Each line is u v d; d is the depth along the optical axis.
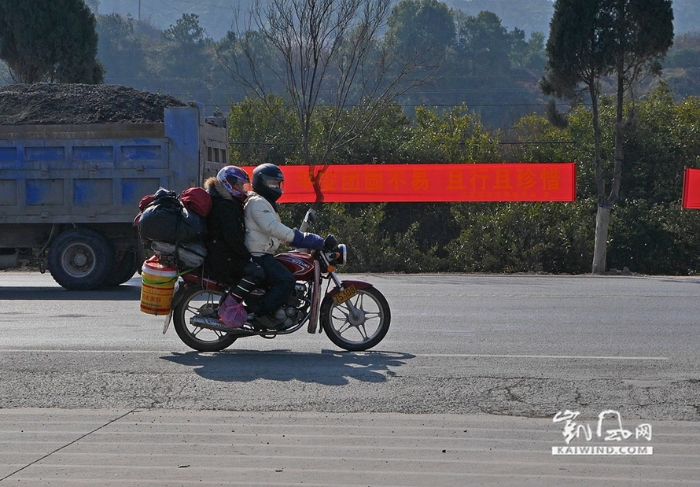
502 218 46.66
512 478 8.57
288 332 14.76
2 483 8.45
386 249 44.25
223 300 14.55
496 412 11.12
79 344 15.90
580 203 50.72
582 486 8.34
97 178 26.45
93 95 30.83
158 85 187.38
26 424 10.52
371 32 48.66
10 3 51.78
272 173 14.80
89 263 26.36
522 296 24.64
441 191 41.00
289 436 10.00
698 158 52.94
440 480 8.51
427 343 16.14
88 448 9.56
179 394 12.02
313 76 46.38
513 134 91.75
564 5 42.94
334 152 52.78
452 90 169.62
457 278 32.84
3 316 20.12
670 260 51.72
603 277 34.31
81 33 53.22
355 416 10.91
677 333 17.48
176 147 26.52
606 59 42.25
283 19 47.41
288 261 14.63
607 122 56.94
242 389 12.27
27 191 26.48
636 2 41.59
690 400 11.70
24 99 30.44
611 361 14.34
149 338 16.58
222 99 172.75
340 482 8.45
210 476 8.62
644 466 8.95
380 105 50.88
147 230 14.30
